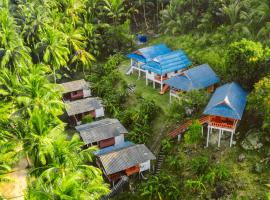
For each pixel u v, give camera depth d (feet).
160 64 158.30
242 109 121.70
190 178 119.14
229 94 123.75
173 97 154.30
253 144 119.24
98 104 161.27
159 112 149.38
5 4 191.31
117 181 124.47
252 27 157.17
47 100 130.11
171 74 160.35
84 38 200.23
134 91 166.91
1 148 114.21
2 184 120.88
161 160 130.82
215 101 124.98
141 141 139.13
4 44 156.87
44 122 114.32
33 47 186.09
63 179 86.38
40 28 178.29
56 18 193.36
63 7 211.00
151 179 120.98
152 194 116.78
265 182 108.78
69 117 166.50
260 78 126.52
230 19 166.71
